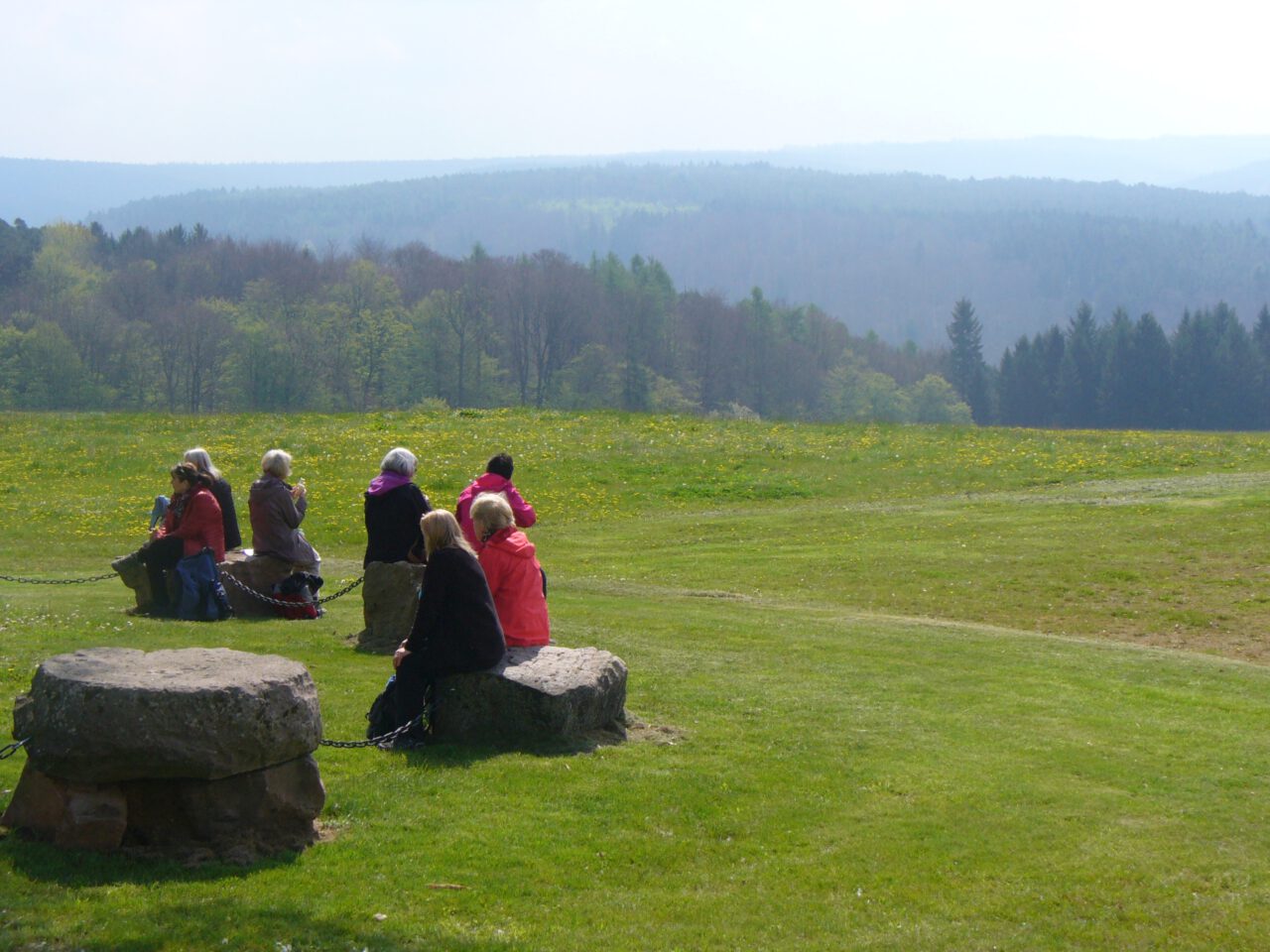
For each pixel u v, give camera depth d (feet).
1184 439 121.49
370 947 17.98
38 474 98.58
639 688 34.94
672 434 121.19
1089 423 416.67
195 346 331.36
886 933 20.17
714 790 26.11
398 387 344.49
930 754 30.19
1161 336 412.57
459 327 351.46
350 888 20.04
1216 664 45.16
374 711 28.30
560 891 20.83
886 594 61.82
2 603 46.34
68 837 20.17
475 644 27.89
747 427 128.06
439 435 117.39
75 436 117.29
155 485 95.30
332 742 26.05
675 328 393.70
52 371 299.99
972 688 38.27
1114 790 28.32
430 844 22.16
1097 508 83.92
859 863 23.09
